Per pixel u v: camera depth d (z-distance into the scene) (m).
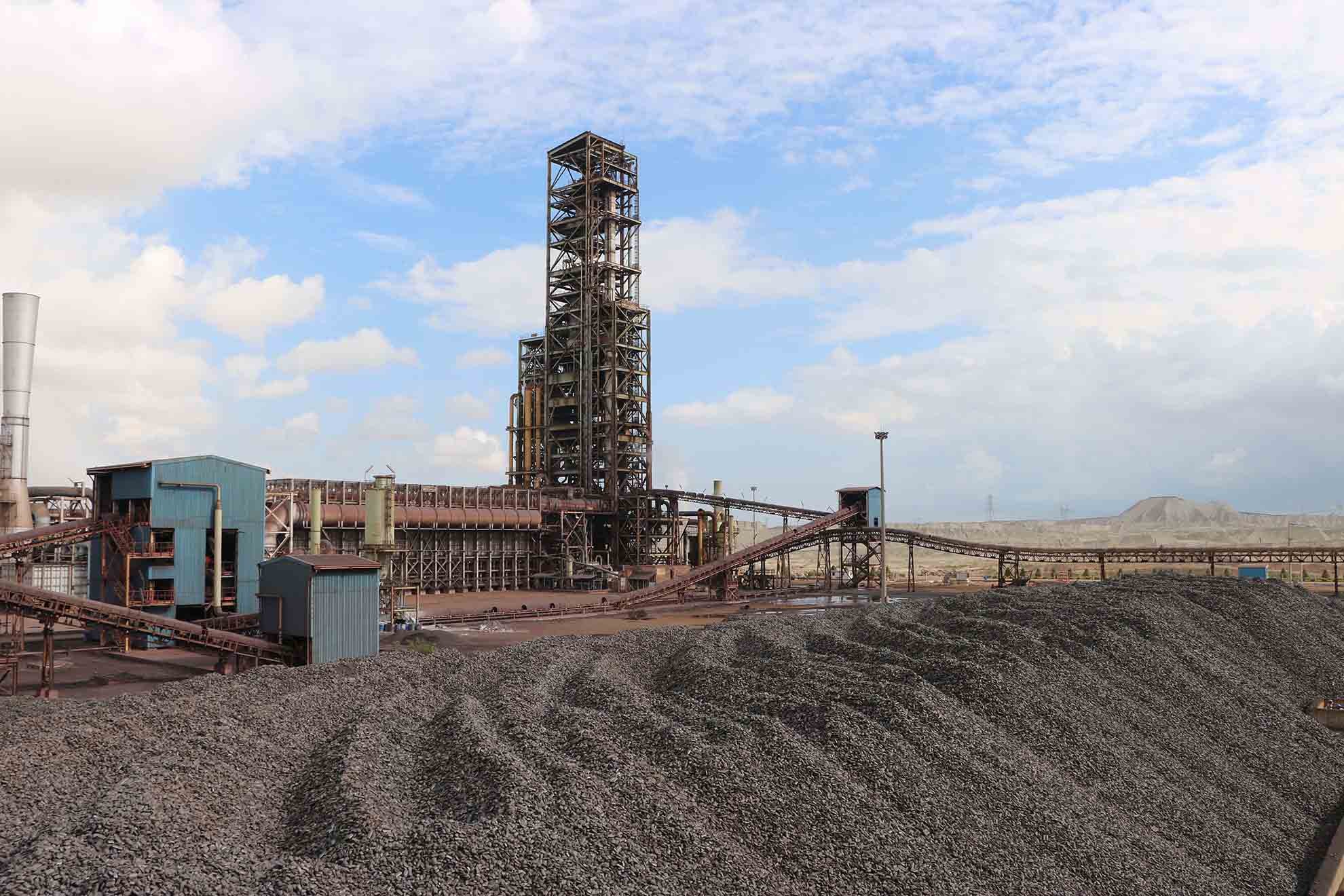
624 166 122.00
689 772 20.84
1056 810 21.45
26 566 57.75
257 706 25.77
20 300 71.50
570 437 119.19
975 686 28.64
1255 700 34.16
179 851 15.58
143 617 38.38
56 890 13.94
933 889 17.48
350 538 87.94
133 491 54.84
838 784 20.75
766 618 49.53
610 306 116.69
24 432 71.81
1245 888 20.27
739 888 16.62
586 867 16.31
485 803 18.20
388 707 26.02
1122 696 31.39
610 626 65.94
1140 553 95.62
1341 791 27.34
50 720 23.97
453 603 85.19
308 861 15.68
